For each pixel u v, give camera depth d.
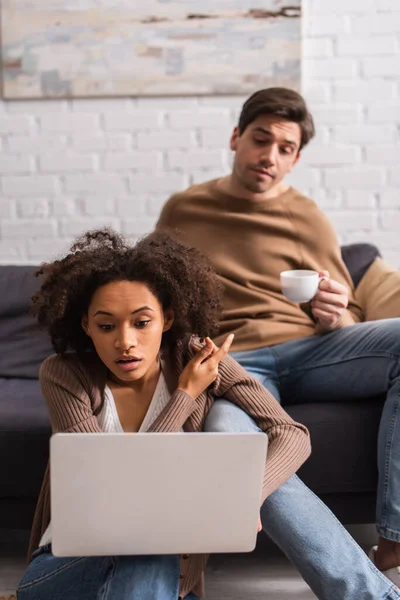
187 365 1.62
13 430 2.01
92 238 1.67
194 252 1.72
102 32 3.17
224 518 1.34
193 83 3.20
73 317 1.62
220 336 2.24
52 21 3.17
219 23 3.15
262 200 2.38
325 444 1.99
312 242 2.39
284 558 2.17
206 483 1.31
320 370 2.12
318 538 1.64
